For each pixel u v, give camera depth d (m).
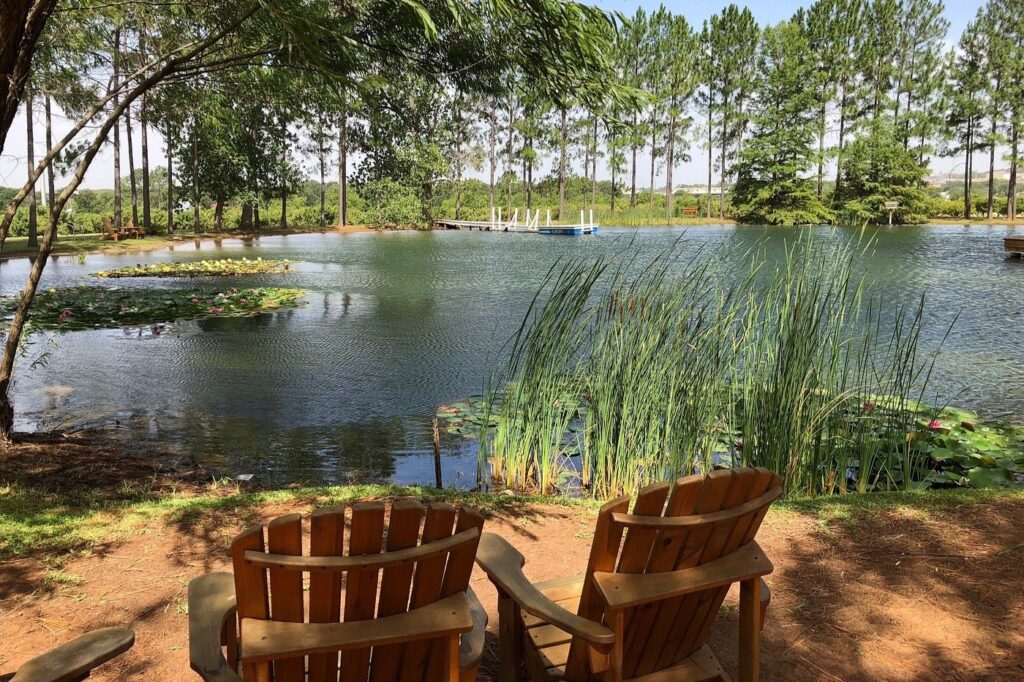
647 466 4.27
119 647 1.41
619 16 4.50
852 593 2.74
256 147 34.09
